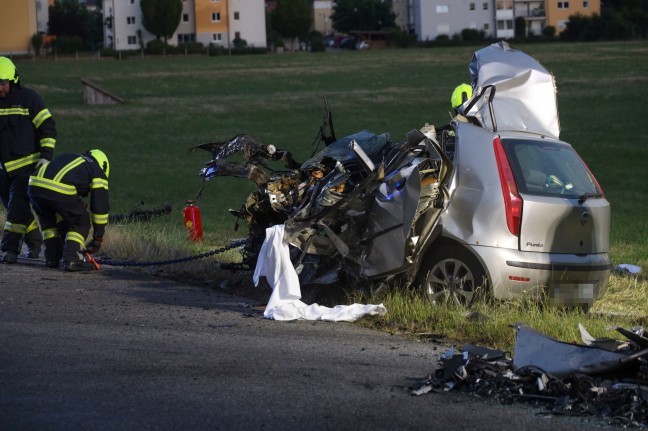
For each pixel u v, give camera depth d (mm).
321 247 24578
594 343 18391
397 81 170500
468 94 31922
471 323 21984
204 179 27672
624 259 36875
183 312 23828
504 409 16000
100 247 32406
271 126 115750
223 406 15852
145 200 63938
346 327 22469
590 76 160000
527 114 25875
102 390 16625
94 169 30078
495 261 23188
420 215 24062
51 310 23672
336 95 146375
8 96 31094
